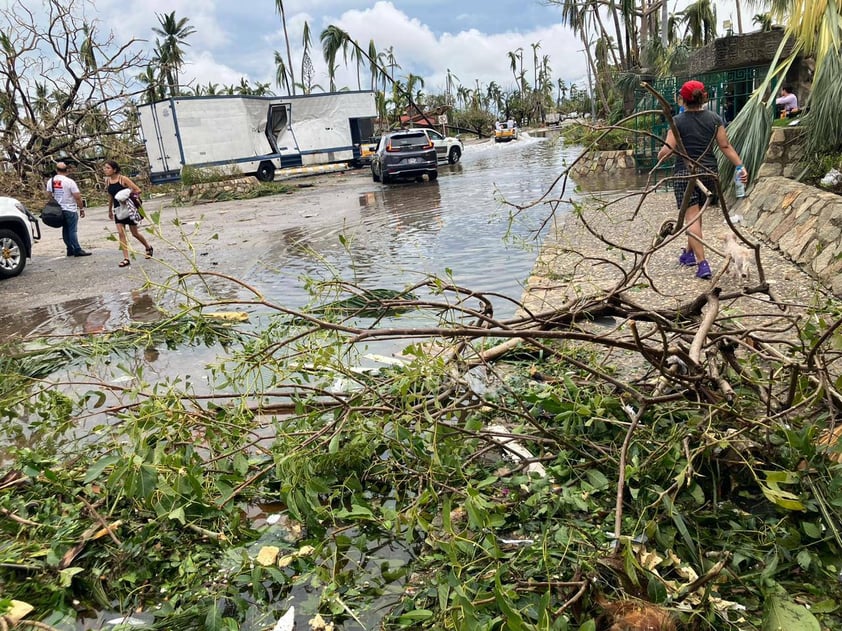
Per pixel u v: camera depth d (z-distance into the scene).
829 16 7.04
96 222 19.19
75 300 7.95
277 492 3.10
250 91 69.25
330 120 30.09
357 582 2.39
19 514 2.86
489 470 3.03
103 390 4.75
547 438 2.98
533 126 81.12
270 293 7.36
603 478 2.67
